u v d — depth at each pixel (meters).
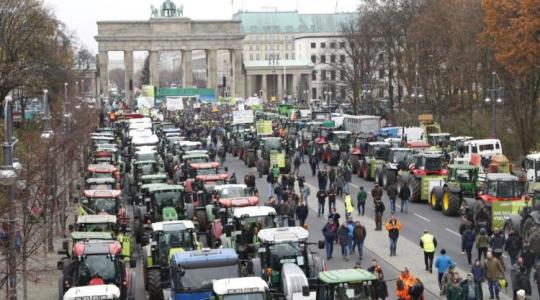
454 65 137.38
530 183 69.62
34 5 127.56
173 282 36.69
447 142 110.06
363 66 189.62
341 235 53.97
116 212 58.50
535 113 117.56
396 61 193.50
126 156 100.12
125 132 125.00
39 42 127.38
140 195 61.38
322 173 79.44
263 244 40.81
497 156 84.88
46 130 57.56
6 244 45.41
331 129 127.81
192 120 152.00
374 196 65.81
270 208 48.47
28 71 125.94
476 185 67.25
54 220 63.41
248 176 77.44
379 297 35.00
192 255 37.31
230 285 33.19
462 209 61.50
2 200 49.47
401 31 178.62
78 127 91.81
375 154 91.62
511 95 112.12
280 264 40.16
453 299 40.41
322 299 33.78
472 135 126.81
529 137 110.75
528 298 37.59
